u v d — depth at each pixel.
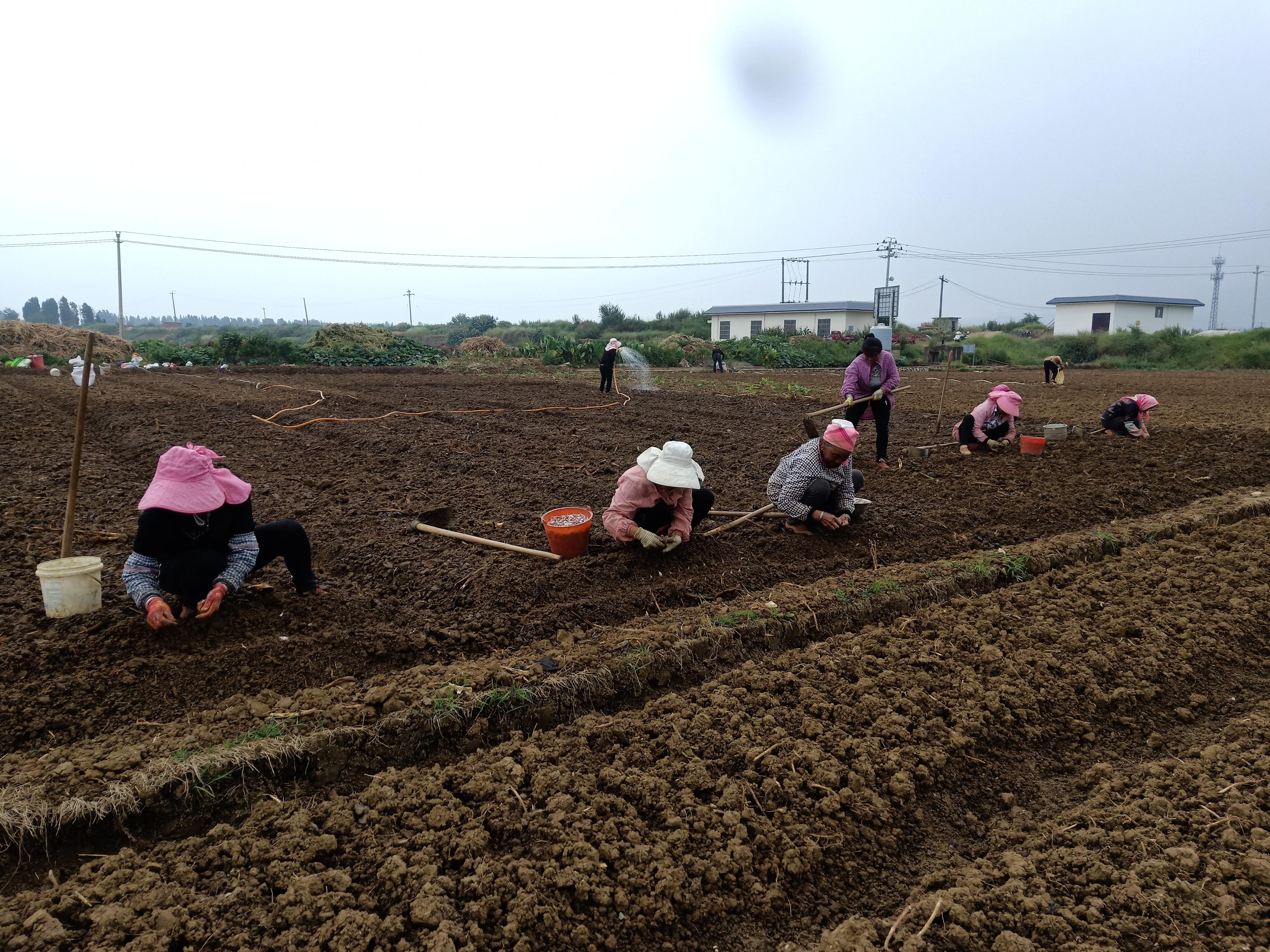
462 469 8.30
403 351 34.28
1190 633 4.50
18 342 30.11
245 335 35.94
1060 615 4.73
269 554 4.47
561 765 3.23
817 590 4.90
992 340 46.22
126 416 11.45
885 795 3.18
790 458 5.94
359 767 3.27
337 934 2.39
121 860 2.71
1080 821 3.07
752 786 3.13
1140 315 55.91
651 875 2.70
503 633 4.32
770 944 2.55
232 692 3.72
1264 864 2.73
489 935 2.44
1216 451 9.59
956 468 8.57
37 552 5.31
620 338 57.66
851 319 58.53
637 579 5.10
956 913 2.59
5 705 3.47
